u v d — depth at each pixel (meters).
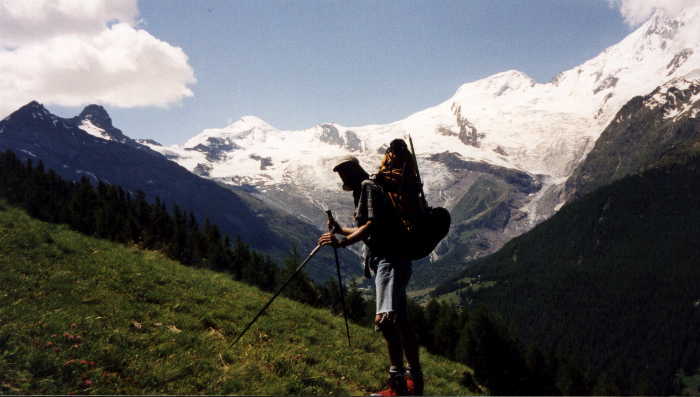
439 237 5.79
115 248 17.39
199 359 7.16
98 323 7.86
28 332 6.85
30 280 9.72
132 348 7.16
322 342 11.12
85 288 9.88
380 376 9.45
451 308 68.69
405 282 5.83
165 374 6.36
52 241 14.05
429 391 10.65
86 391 5.58
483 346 38.78
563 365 99.44
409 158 5.90
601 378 133.38
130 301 9.87
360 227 5.73
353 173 6.05
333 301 24.88
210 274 19.12
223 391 6.22
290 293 22.42
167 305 10.28
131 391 5.82
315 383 7.52
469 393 12.18
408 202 5.68
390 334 5.79
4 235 13.02
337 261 7.70
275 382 6.88
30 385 5.46
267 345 9.14
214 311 10.58
